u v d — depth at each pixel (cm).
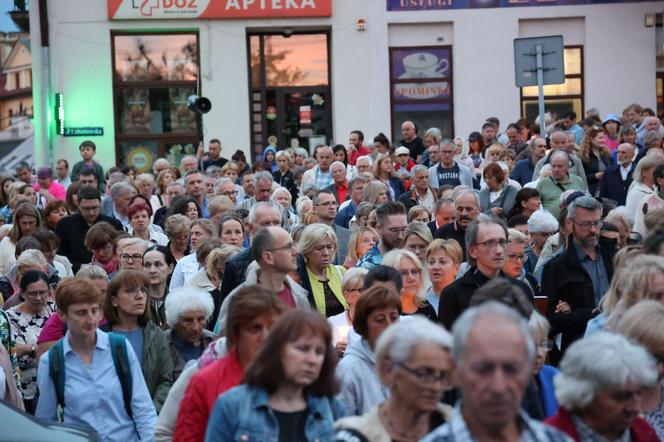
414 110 2705
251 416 547
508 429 423
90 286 772
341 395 650
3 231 1461
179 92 2709
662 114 2712
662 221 1011
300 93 2723
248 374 555
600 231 977
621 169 1691
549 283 960
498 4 2684
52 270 1177
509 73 2691
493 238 821
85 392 768
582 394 498
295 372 546
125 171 2270
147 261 1080
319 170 1948
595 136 1797
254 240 820
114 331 853
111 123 2686
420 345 498
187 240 1258
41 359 781
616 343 503
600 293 959
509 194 1570
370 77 2692
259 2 2669
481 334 410
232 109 2694
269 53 2722
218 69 2684
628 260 741
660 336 576
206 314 845
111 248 1265
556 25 2703
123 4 2659
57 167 2352
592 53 2692
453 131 2703
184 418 616
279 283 820
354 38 2688
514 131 2181
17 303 1052
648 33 2686
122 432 776
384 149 2248
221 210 1406
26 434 672
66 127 2672
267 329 612
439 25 2695
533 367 617
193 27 2681
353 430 511
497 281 645
